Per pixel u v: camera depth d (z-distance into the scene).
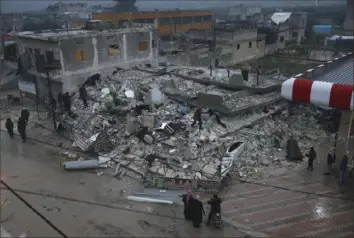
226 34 45.56
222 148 17.28
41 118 23.66
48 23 48.12
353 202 13.89
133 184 15.31
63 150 18.69
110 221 12.56
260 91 24.31
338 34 68.44
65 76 25.55
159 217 12.86
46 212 12.94
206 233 11.98
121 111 21.69
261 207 13.59
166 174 15.54
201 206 12.08
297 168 16.73
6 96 28.56
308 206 13.65
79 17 66.50
